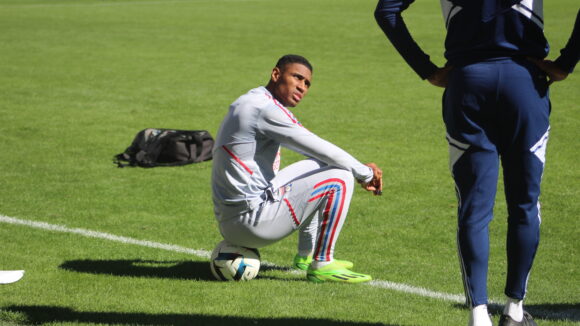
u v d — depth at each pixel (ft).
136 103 149.69
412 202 85.05
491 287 56.95
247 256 56.70
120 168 101.04
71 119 133.80
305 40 255.70
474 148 40.98
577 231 73.56
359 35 267.59
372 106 147.02
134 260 62.39
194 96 157.48
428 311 50.08
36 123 129.70
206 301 51.49
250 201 54.34
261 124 53.47
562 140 116.78
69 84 171.42
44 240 68.23
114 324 46.78
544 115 40.57
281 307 50.34
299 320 47.73
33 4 416.87
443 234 73.05
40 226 73.36
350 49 233.96
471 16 40.01
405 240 71.00
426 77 43.65
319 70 193.98
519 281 42.14
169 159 104.01
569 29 266.36
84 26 302.04
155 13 360.48
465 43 40.47
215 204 55.98
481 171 41.04
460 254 41.65
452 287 56.70
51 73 187.32
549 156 106.73
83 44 246.06
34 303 50.62
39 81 175.32
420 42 247.50
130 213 79.56
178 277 57.62
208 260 62.90
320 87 168.55
